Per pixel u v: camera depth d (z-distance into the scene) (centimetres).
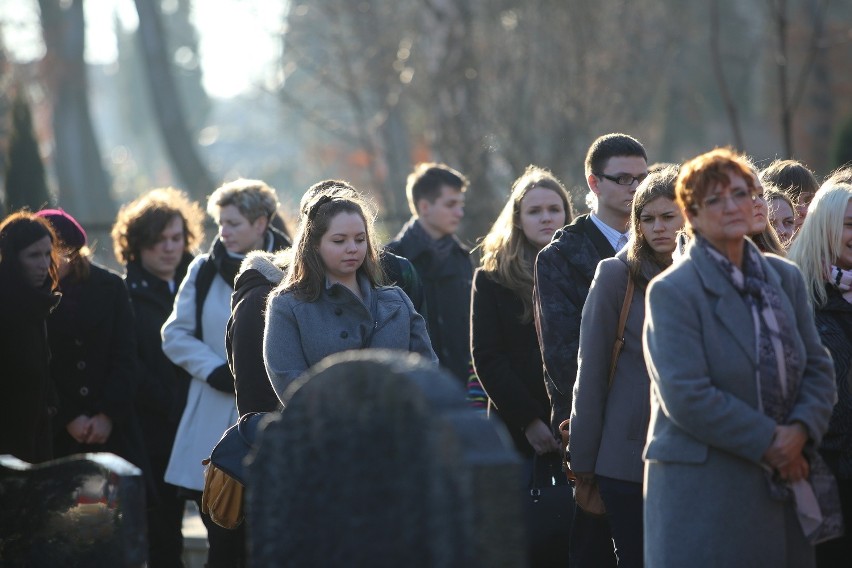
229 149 17738
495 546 1115
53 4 10050
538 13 5625
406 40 5959
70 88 10050
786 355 1259
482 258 1916
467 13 5256
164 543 2159
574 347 1655
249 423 1639
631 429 1512
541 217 1856
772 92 11144
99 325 2052
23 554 1452
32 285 1727
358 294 1612
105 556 1412
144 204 2234
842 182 1656
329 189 1639
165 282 2236
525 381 1839
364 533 1169
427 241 2314
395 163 6300
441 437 1122
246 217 1994
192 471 1983
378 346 1585
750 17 11919
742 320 1261
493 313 1864
